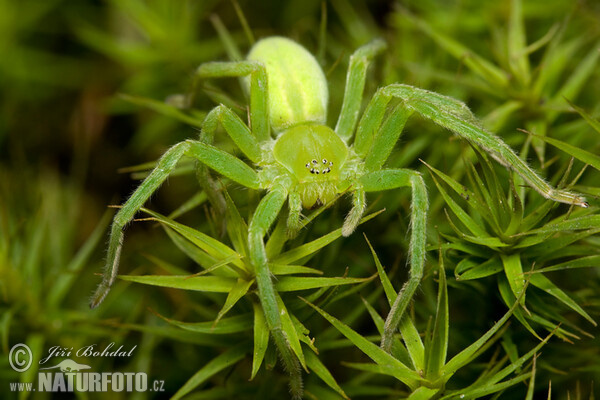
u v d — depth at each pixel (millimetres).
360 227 121
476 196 111
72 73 135
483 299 113
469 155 118
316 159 119
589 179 119
